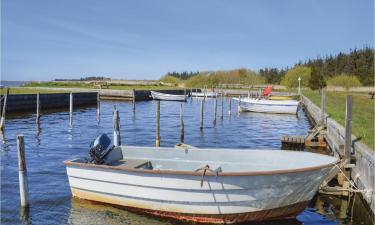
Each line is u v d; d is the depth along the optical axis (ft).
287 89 277.23
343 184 36.76
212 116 125.49
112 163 37.40
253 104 138.21
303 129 95.55
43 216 32.73
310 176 30.17
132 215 33.04
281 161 34.73
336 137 52.65
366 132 46.78
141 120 110.11
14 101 122.52
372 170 31.27
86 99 166.40
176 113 134.92
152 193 31.96
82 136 78.18
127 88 256.73
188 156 37.42
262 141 75.61
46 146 66.03
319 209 34.65
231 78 340.59
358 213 33.73
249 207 30.81
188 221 31.96
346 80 254.47
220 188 30.07
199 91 276.00
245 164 35.50
